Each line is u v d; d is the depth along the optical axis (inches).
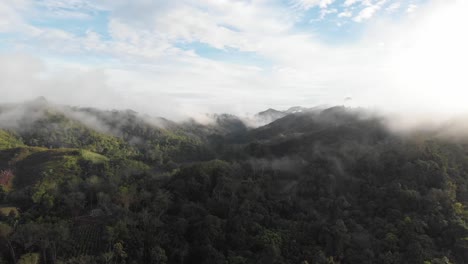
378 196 3553.2
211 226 3393.2
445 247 2810.0
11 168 5880.9
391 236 2942.9
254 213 3592.5
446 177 3454.7
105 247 3255.4
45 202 4040.4
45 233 3142.2
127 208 3831.2
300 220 3499.0
